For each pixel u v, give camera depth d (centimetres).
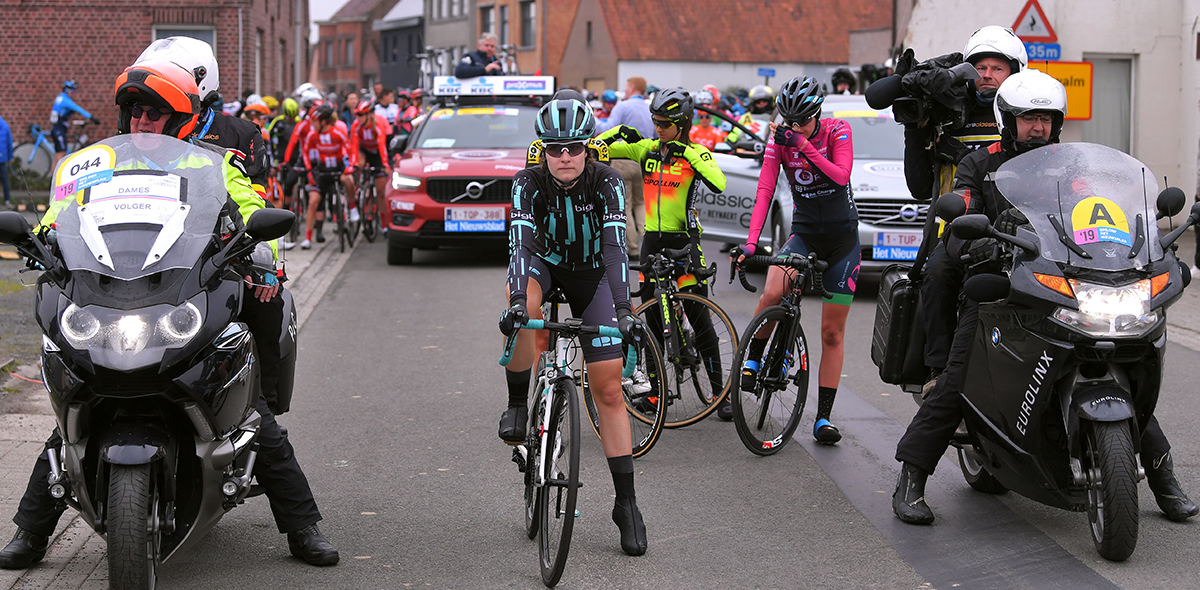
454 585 427
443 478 562
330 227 1855
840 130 613
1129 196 445
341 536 479
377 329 973
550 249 460
